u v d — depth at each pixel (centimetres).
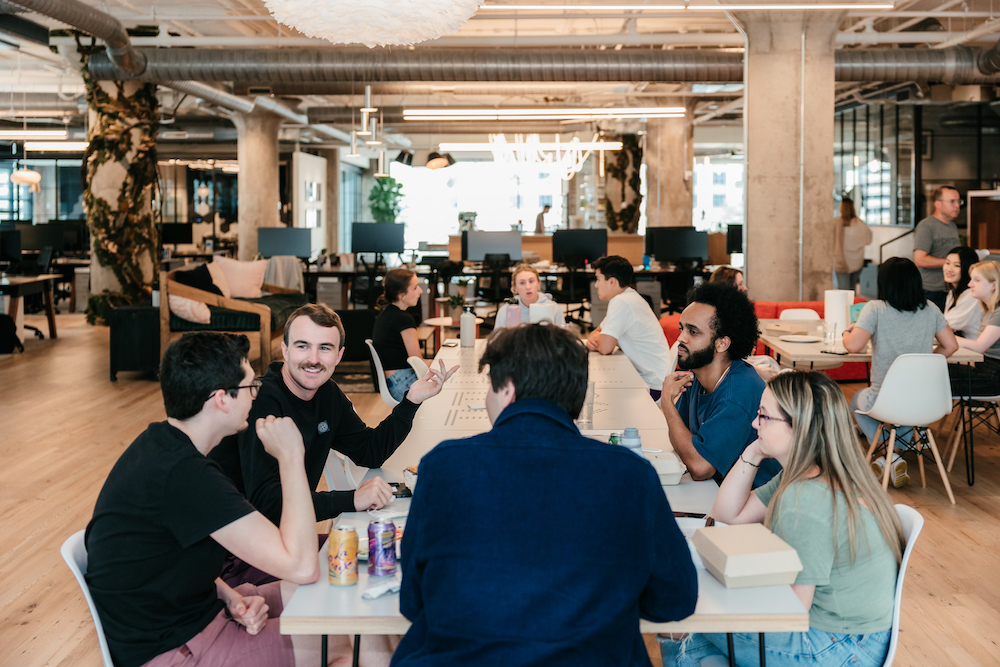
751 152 796
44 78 1461
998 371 479
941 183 1472
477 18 943
